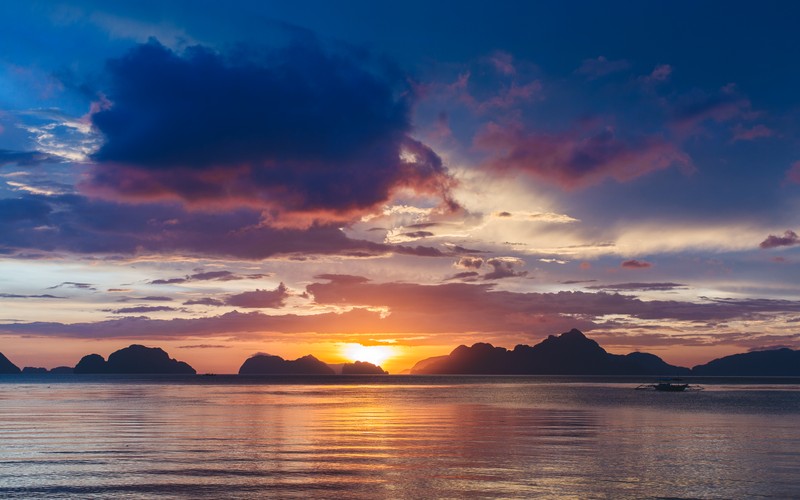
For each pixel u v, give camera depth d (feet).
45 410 312.29
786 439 192.24
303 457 150.92
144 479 123.85
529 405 379.76
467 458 151.02
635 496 113.39
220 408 331.98
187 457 150.00
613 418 274.98
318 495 112.37
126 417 266.57
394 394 555.69
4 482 120.98
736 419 270.67
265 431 208.85
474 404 389.19
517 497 112.16
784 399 468.34
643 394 567.59
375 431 211.41
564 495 113.80
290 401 412.57
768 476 130.62
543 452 161.89
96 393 543.80
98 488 116.37
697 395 546.26
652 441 186.09
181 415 278.87
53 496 110.83
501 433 206.80
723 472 134.72
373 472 132.36
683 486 121.19
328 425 232.32
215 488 116.67
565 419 268.62
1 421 244.83
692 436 200.03
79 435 194.39
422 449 166.30
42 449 162.61
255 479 124.57
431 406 364.58
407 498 110.83
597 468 138.51
